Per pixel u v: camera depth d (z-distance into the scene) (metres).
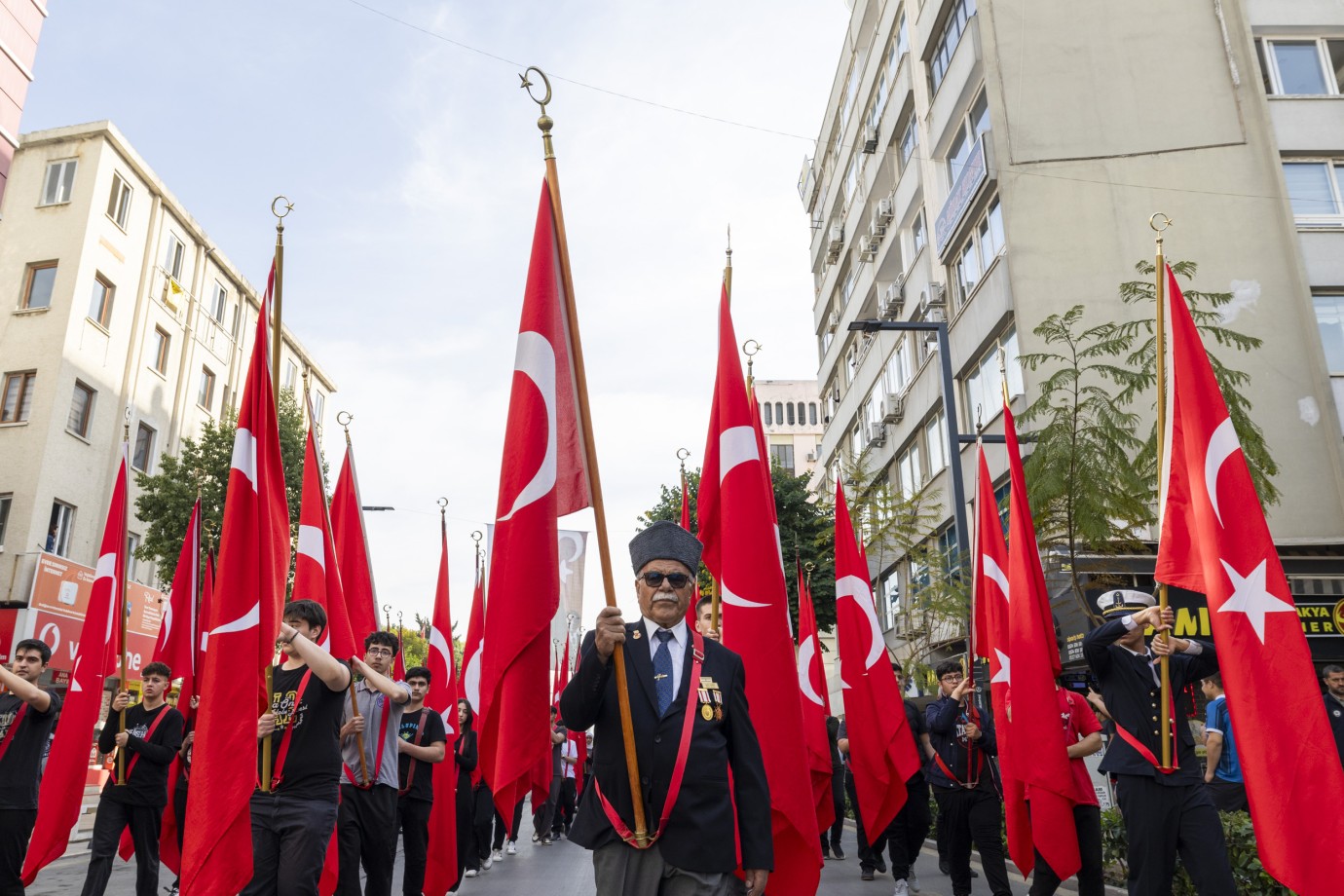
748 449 6.52
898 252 28.62
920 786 10.10
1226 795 10.05
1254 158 19.61
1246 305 18.75
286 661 6.59
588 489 5.15
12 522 24.92
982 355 21.62
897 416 27.12
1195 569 6.26
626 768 4.27
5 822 7.43
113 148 28.56
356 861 7.48
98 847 8.30
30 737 7.64
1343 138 19.84
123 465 9.82
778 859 5.70
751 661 6.01
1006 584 9.41
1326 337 18.73
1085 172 19.72
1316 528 17.66
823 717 9.08
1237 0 20.44
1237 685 5.74
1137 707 6.43
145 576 28.97
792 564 26.81
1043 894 7.65
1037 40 20.59
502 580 4.89
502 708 4.71
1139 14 20.55
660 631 4.60
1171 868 6.20
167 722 8.82
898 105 27.59
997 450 20.52
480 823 12.16
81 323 27.00
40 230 27.42
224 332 34.69
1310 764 5.45
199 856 5.62
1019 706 7.90
